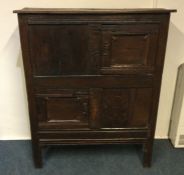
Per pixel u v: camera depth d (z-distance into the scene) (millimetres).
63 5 1700
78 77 1473
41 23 1328
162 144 2012
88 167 1750
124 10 1338
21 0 1674
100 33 1365
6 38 1757
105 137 1649
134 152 1915
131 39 1387
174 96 1959
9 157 1852
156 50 1410
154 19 1337
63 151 1921
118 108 1571
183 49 1817
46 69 1446
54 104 1547
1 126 2020
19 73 1862
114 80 1486
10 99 1938
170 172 1704
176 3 1697
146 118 1600
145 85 1501
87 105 1557
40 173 1690
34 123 1587
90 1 1698
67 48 1399
